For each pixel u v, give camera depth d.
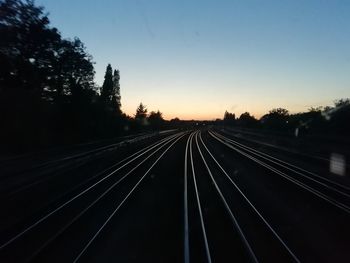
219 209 17.88
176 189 22.73
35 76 37.19
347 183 24.44
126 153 43.59
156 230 14.42
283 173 28.70
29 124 32.38
